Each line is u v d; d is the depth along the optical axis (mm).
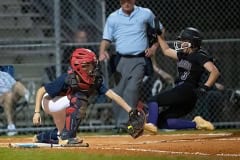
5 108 40688
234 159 20672
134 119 27094
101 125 43312
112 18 39062
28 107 43094
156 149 25125
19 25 50906
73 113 26516
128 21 38719
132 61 38781
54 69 44750
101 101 43719
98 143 29688
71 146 26188
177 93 30094
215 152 23547
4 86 40469
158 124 30688
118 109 39750
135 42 38656
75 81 26297
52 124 42250
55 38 44031
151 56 39125
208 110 44406
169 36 49844
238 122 43562
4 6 51281
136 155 21844
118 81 39250
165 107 32906
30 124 42969
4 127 42500
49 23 51375
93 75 26328
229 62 47938
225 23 49969
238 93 42500
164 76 41812
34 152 22859
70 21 49719
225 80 47844
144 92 44812
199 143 27781
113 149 24797
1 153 22750
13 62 46906
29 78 45844
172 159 20578
